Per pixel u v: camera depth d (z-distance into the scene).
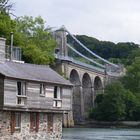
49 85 58.19
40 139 56.38
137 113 176.75
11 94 51.44
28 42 93.81
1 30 82.38
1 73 50.34
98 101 194.00
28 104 54.19
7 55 64.44
